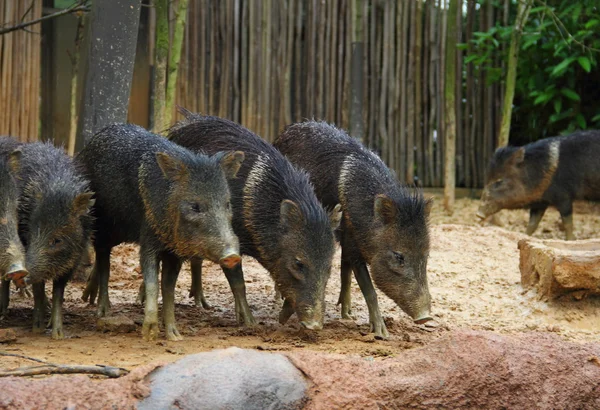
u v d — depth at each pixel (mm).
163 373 3990
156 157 5902
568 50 14891
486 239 10508
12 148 6453
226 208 5805
